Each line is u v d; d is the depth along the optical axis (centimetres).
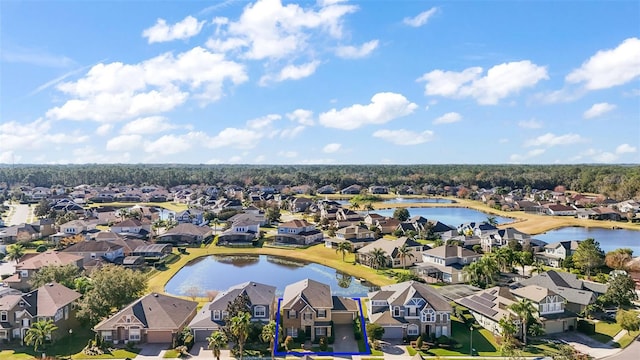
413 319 7081
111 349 6575
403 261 11462
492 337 7025
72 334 7194
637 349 6538
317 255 13100
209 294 9338
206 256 13338
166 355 6381
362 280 10588
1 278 10300
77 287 8006
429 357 6322
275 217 19825
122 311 6912
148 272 10906
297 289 7781
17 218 19750
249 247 14275
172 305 7394
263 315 7238
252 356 6347
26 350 6556
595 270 10775
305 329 7000
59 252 11106
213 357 6325
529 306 6769
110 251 11838
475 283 9562
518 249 12375
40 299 7081
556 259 11631
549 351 6450
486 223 15775
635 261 10512
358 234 15000
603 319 7831
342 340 6938
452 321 7669
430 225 15788
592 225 19038
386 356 6372
